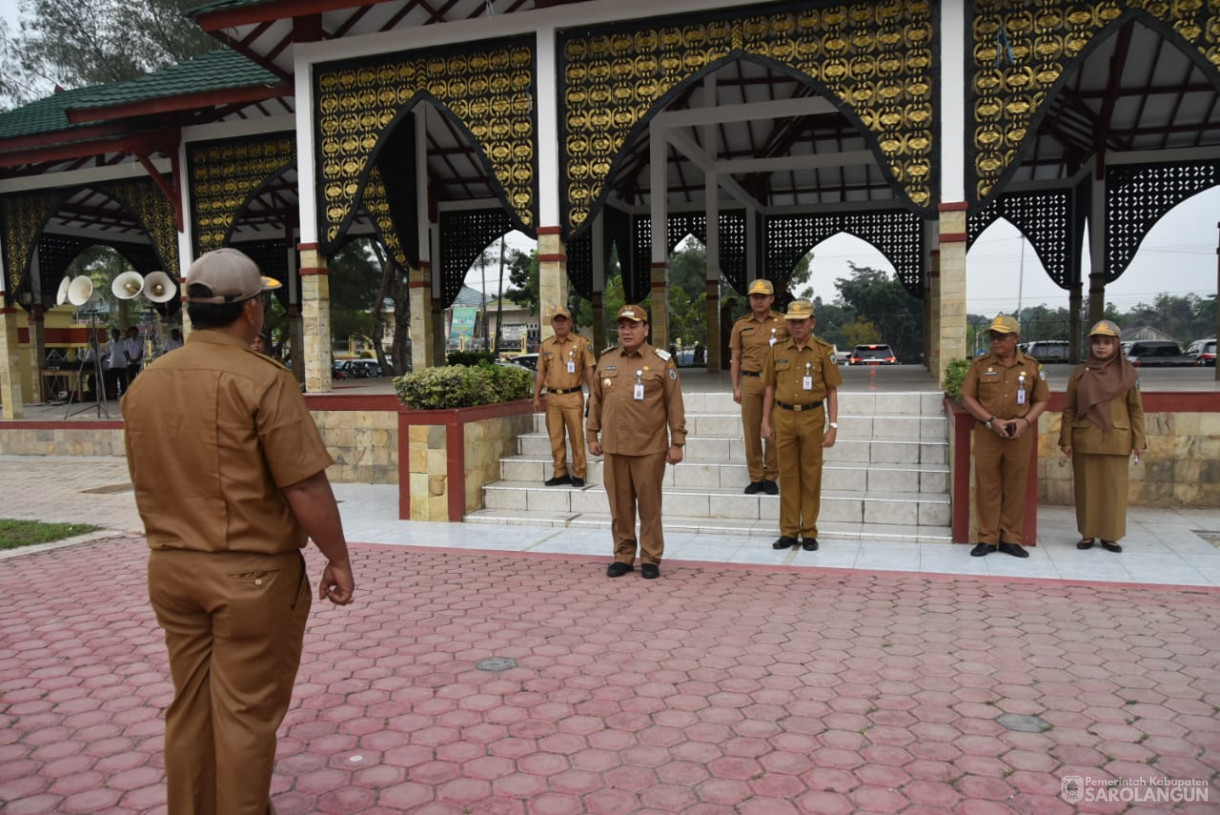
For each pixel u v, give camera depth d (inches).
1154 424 316.2
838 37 345.4
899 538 268.8
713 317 639.1
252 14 390.0
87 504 370.0
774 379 260.5
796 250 793.6
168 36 929.5
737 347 301.3
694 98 566.9
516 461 340.5
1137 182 607.2
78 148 505.0
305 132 417.4
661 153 530.9
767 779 123.7
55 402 740.7
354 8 404.8
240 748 93.4
